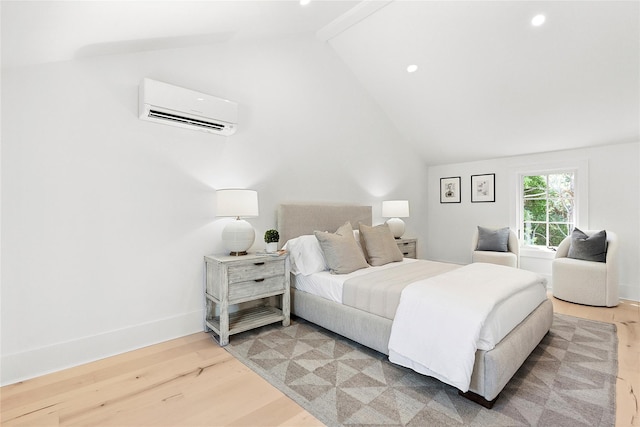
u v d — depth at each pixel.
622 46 2.79
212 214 2.88
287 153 3.51
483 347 1.70
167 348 2.43
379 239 3.34
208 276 2.73
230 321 2.71
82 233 2.21
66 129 2.14
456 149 4.99
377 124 4.68
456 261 5.42
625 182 3.80
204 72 2.82
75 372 2.06
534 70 3.29
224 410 1.66
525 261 4.61
